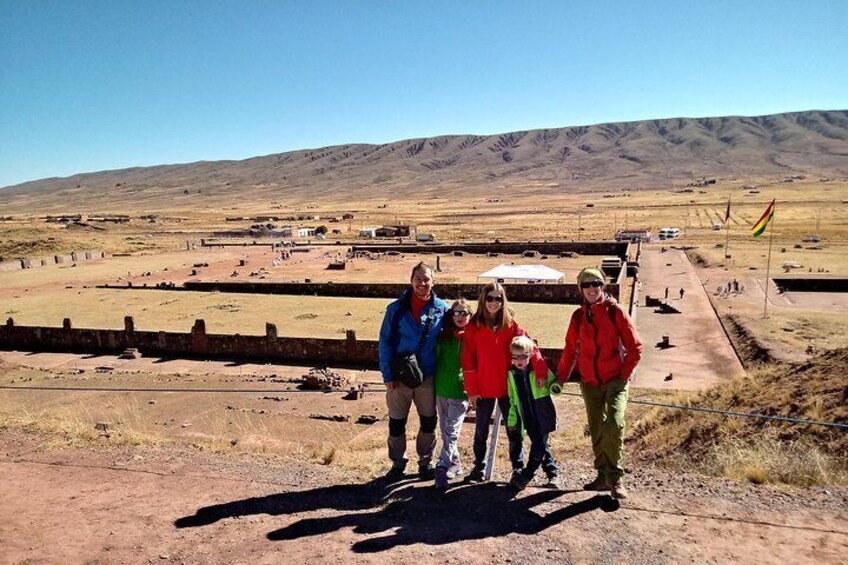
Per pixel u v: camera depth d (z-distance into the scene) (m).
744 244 98.69
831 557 5.15
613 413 6.42
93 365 35.97
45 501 6.63
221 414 24.58
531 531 5.80
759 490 6.71
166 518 6.19
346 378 31.23
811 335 38.34
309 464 8.25
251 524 6.05
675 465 10.03
